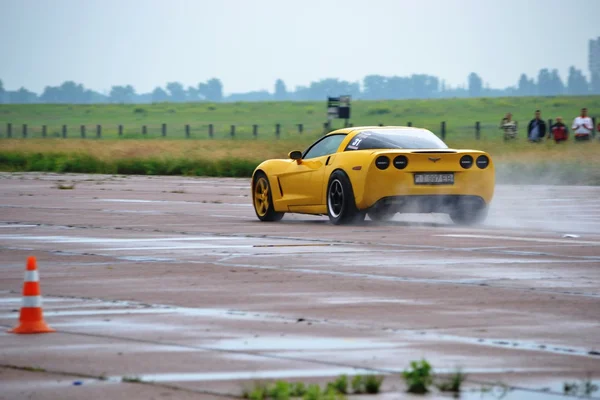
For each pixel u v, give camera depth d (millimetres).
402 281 21594
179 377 13391
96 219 37625
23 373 13617
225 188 59750
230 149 91875
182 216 39125
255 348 15133
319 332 16297
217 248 27609
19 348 15172
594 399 12438
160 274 22781
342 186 33250
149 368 13898
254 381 13172
